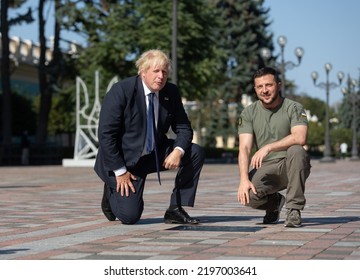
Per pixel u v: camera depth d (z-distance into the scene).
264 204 8.62
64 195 15.19
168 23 45.34
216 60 48.28
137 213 8.53
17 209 11.55
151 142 8.39
